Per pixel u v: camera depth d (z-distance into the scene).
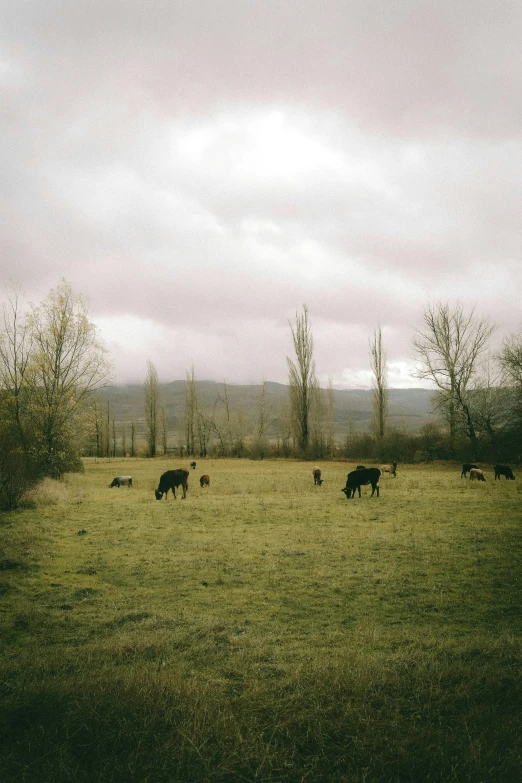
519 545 12.38
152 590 9.56
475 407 43.62
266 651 6.09
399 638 6.66
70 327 30.31
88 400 32.31
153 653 6.09
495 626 7.46
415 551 12.16
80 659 5.84
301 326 62.31
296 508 19.48
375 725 3.91
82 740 3.80
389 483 28.67
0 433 25.55
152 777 3.34
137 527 15.80
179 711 4.18
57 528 15.48
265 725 3.99
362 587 9.60
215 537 14.20
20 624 7.70
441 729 3.88
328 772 3.43
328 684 4.67
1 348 28.25
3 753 3.65
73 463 40.62
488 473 36.09
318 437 64.50
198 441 84.69
